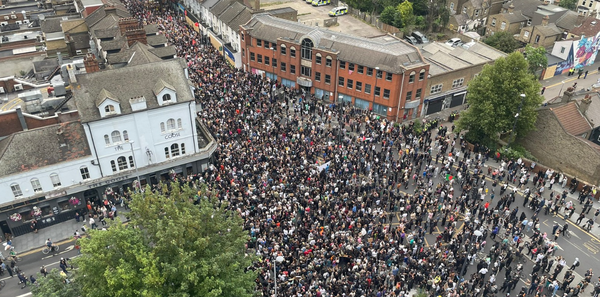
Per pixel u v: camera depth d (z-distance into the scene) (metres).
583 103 62.75
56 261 45.31
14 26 92.31
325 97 79.12
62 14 95.56
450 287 38.69
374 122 66.88
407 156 59.81
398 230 44.91
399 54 70.00
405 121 74.12
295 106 71.00
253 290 35.75
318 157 58.66
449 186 52.22
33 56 77.38
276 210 45.84
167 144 54.88
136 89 51.81
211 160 59.34
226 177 52.00
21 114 49.09
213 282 29.14
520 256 44.78
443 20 110.12
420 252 42.97
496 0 113.94
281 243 42.19
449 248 44.06
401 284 39.62
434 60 81.06
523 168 57.56
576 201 54.59
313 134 62.12
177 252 30.27
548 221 50.78
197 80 75.62
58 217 50.66
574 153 59.94
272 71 83.19
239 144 59.59
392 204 50.31
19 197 47.84
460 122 64.94
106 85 50.88
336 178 53.09
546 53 96.12
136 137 52.47
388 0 113.44
